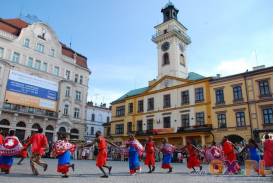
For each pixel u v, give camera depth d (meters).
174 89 40.69
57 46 45.56
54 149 10.20
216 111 34.56
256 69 34.22
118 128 48.47
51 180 8.73
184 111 38.34
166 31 49.31
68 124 44.56
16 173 10.85
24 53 40.28
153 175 11.68
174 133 37.00
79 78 48.84
